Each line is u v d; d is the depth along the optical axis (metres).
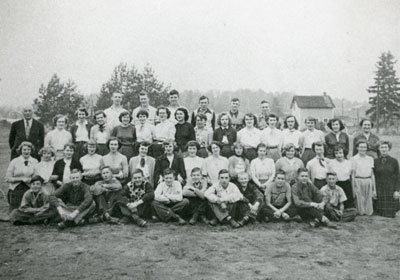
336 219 5.88
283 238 4.96
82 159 6.07
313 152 6.84
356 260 4.10
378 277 3.60
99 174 6.01
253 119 6.87
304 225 5.68
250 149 6.79
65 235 4.97
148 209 5.91
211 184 6.23
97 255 4.19
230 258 4.13
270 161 6.30
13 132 6.75
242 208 5.77
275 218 5.89
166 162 6.16
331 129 7.00
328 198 5.92
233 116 7.84
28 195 5.62
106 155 6.14
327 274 3.67
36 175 5.65
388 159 6.45
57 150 6.54
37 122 6.87
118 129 6.61
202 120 6.89
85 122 6.81
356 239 4.93
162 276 3.59
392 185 6.36
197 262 3.99
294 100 33.19
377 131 22.22
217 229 5.40
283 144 7.00
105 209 5.69
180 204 5.73
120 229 5.29
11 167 5.96
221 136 6.90
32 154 6.38
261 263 3.98
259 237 5.00
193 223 5.62
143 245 4.56
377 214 6.50
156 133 6.68
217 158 6.28
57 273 3.66
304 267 3.87
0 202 7.20
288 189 5.90
